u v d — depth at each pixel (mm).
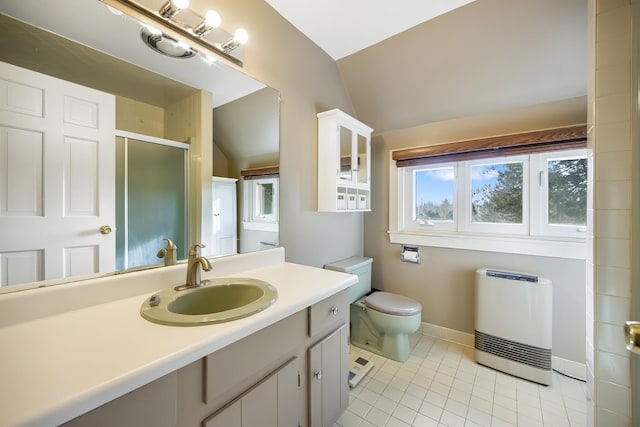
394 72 1992
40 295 792
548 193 1819
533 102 1772
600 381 1042
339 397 1228
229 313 805
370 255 2572
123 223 1021
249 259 1412
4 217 771
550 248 1749
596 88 1051
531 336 1671
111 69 989
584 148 1632
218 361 720
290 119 1689
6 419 412
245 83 1426
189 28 1154
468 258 2088
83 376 519
